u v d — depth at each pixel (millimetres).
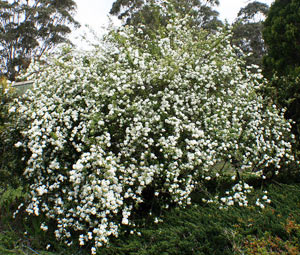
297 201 4480
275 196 4750
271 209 4129
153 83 4230
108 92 3982
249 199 4594
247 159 4590
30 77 4883
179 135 3965
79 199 3805
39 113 3975
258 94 5648
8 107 4953
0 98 5125
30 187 4289
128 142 4039
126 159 3967
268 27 11195
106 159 3455
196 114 4410
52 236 4145
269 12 11492
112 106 3793
